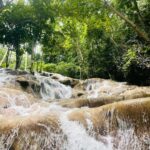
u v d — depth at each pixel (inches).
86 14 413.4
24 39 740.7
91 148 212.4
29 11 682.8
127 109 229.5
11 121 219.5
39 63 1177.4
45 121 217.0
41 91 549.0
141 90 378.6
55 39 928.3
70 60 1183.6
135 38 646.5
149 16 545.3
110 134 219.1
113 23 673.0
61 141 210.5
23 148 202.1
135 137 217.5
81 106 301.4
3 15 688.4
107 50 880.3
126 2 430.9
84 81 689.6
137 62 658.8
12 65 1149.7
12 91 358.9
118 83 672.4
